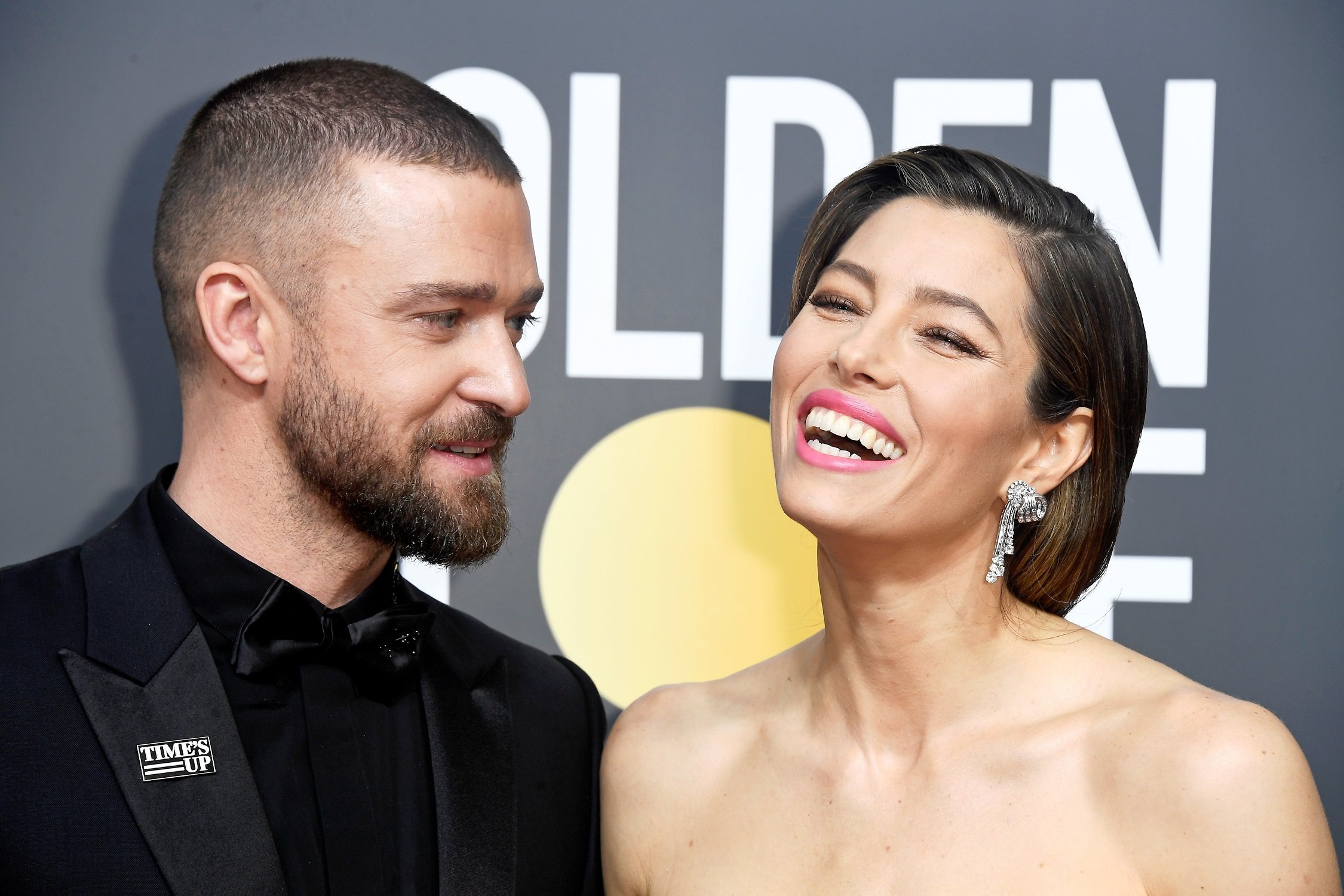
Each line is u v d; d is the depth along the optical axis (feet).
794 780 8.00
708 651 11.50
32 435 11.25
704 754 8.43
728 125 11.41
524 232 8.13
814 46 11.35
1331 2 11.09
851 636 7.85
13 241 11.23
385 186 7.53
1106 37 11.21
